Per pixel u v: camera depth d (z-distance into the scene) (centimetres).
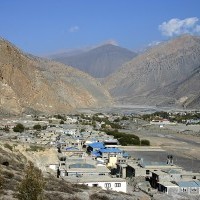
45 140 12488
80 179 6938
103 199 4834
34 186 3203
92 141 13288
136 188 7631
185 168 10644
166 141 17562
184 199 7000
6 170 4672
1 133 13238
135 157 11888
